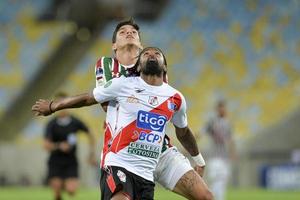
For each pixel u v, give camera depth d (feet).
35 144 321.93
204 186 76.79
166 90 71.00
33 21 387.55
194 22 378.12
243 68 351.46
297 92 331.36
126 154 69.77
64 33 377.50
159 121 70.38
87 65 362.12
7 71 365.20
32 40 378.53
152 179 71.36
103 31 372.79
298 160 283.79
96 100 70.49
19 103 349.82
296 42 359.05
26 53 372.38
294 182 279.28
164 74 73.97
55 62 367.25
